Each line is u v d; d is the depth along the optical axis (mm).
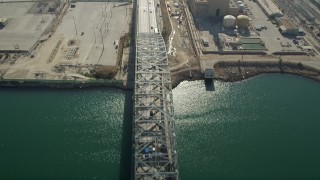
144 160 92750
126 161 105750
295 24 184500
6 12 194375
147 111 107375
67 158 106812
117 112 124750
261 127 121438
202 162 107062
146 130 100875
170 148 95750
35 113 124312
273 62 156375
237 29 181750
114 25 183250
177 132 117500
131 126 118438
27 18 188250
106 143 111812
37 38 169500
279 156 110688
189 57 158375
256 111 128625
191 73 147000
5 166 104438
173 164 91438
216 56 159500
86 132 116125
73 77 142375
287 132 120000
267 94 138250
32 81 138125
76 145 111125
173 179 89250
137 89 114688
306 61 158875
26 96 132875
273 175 104250
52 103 129250
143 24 162750
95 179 100562
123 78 142625
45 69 146875
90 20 187500
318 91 141875
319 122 124750
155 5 185500
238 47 165875
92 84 137875
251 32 180375
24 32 174375
